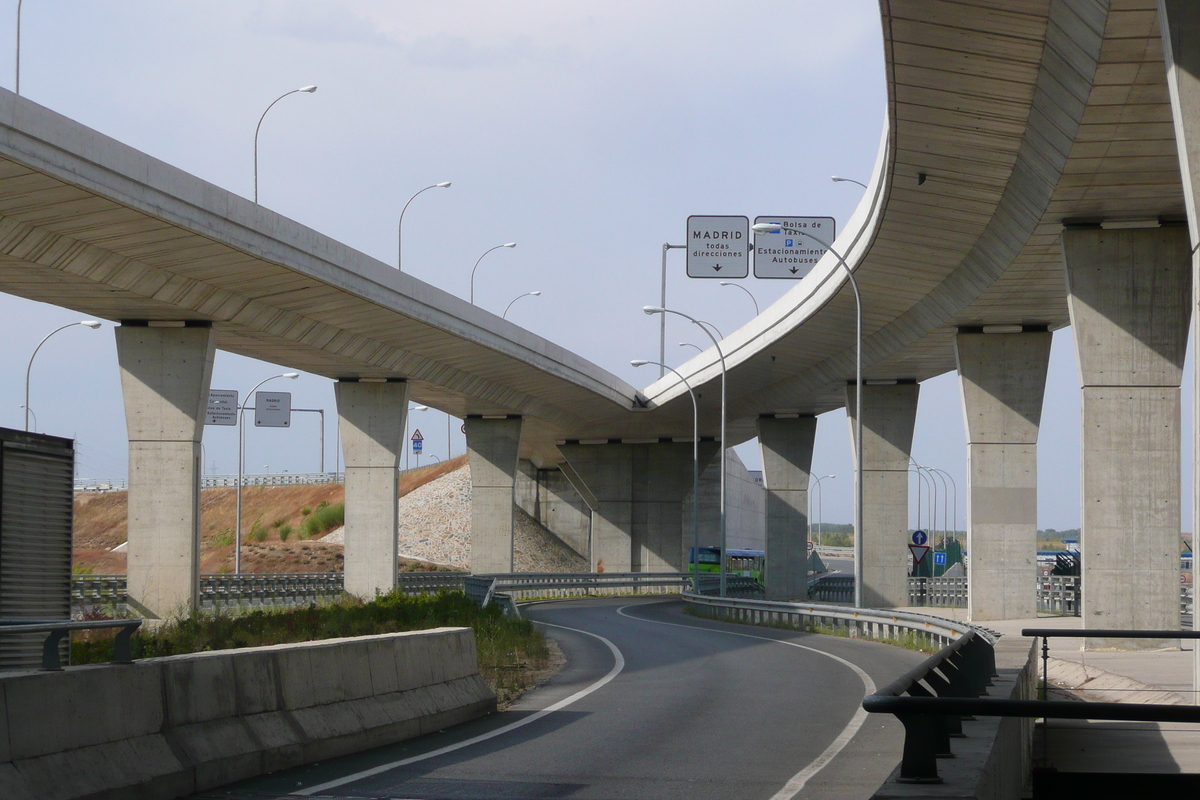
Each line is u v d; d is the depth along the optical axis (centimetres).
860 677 2217
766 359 5762
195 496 4184
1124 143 2342
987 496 4184
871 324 4784
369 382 5694
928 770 588
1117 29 1864
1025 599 4116
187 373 4181
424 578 6512
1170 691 1856
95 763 879
